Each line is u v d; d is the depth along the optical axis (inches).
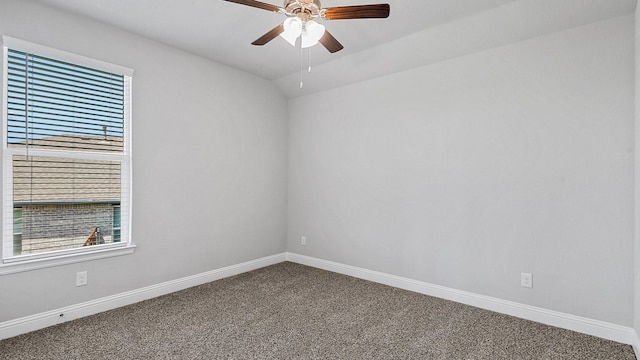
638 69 81.1
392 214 135.6
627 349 85.0
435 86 123.0
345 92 150.8
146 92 117.5
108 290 108.9
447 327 97.9
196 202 133.2
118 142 111.7
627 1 84.4
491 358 81.4
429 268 125.3
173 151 125.4
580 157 94.4
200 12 100.4
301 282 138.8
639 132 80.0
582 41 93.8
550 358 81.4
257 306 113.0
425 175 126.0
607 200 90.6
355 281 140.6
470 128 114.7
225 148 143.9
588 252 93.4
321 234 160.4
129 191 113.8
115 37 109.3
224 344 87.5
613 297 89.9
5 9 88.4
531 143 102.4
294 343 88.3
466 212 116.0
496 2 94.0
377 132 139.9
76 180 102.8
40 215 96.1
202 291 126.9
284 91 169.9
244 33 114.3
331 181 156.4
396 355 82.7
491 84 110.0
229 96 145.3
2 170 88.7
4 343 86.5
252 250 156.9
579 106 94.4
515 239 105.7
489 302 110.8
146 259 118.2
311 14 75.7
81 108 103.1
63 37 98.1
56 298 97.9
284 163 173.3
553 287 99.0
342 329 96.4
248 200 154.4
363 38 117.6
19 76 91.7
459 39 110.6
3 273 88.2
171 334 92.6
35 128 94.3
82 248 102.2
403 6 96.0
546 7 92.4
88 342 87.8
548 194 99.7
